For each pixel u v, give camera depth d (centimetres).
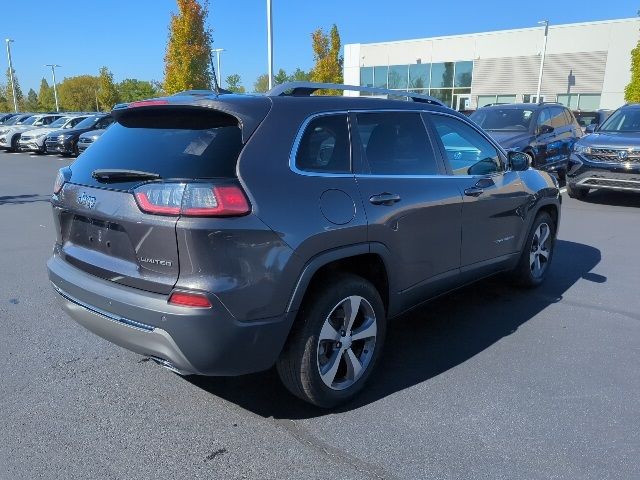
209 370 276
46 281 566
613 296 522
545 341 421
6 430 303
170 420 315
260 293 273
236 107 291
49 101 9225
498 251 464
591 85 3381
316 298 304
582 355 397
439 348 411
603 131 1070
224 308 263
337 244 304
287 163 293
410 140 378
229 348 270
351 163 328
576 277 579
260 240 271
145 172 285
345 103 338
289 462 278
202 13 2556
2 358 390
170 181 269
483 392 346
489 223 441
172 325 264
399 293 360
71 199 319
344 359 329
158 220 267
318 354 308
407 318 471
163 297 269
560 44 3447
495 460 279
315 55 3331
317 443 294
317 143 313
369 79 4381
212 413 323
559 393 344
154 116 321
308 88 352
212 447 290
